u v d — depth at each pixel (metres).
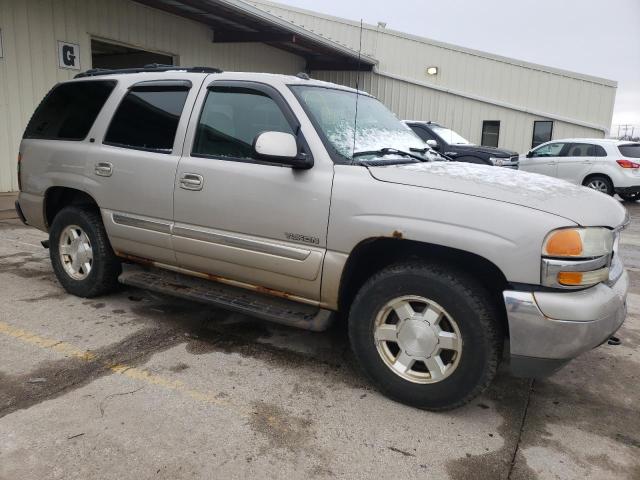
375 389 3.36
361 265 3.41
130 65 16.00
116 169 4.18
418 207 2.95
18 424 2.82
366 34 19.81
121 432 2.78
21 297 4.74
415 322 3.06
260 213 3.45
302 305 3.55
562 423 3.08
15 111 9.77
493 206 2.81
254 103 3.64
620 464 2.71
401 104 19.94
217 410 3.04
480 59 18.77
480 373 2.89
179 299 4.84
